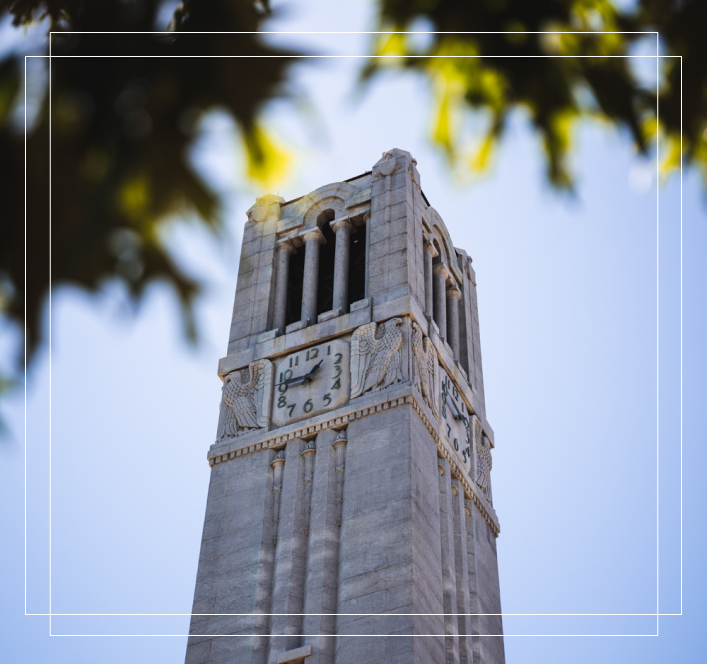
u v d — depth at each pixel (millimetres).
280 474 43969
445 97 7602
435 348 47906
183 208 6477
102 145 6449
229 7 6793
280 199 54250
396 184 51500
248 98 6613
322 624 38531
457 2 7398
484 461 49562
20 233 6211
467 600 42719
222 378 48406
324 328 47312
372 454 42406
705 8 7320
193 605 41531
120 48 6645
